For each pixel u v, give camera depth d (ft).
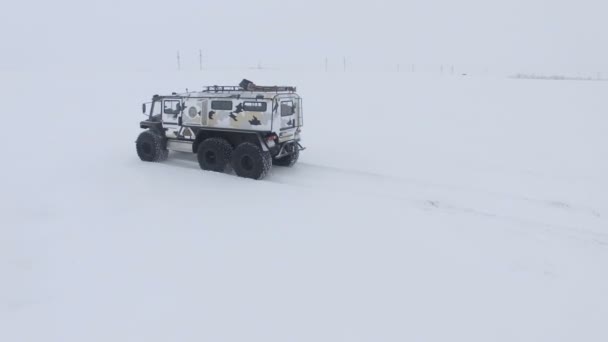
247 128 29.71
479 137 45.29
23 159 33.78
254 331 13.37
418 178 31.14
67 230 20.61
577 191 28.50
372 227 21.97
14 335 12.88
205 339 12.91
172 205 24.38
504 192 28.25
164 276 16.52
